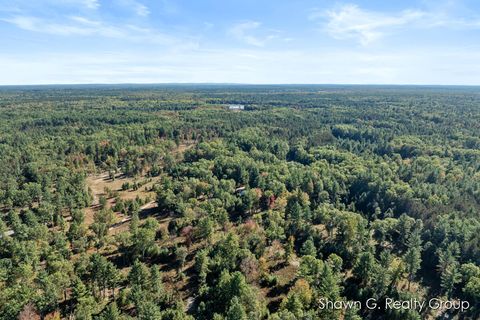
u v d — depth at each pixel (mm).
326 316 67312
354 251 92312
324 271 76188
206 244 97062
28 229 95062
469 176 146000
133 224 103062
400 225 102250
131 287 74438
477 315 74562
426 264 92188
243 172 143125
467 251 88375
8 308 64938
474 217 104062
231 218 115000
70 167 160875
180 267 87375
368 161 165625
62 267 77062
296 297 68375
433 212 107250
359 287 81125
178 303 70250
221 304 71375
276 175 142875
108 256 91938
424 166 159875
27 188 127375
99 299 73812
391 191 122812
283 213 112750
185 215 107375
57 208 112250
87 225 109812
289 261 91438
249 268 81562
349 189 137125
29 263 80625
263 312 70625
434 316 74312
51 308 69500
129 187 148375
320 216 109938
